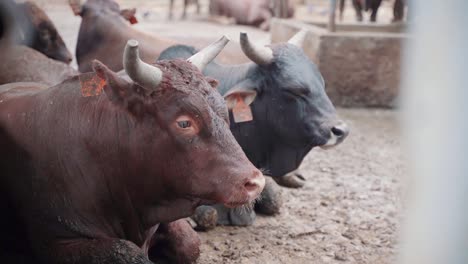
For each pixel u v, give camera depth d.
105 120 3.51
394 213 4.71
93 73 3.43
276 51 4.32
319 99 4.30
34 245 3.63
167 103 3.35
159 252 3.94
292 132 4.32
